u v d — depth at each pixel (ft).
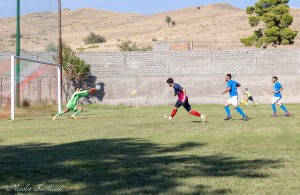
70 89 149.89
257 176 27.09
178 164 31.30
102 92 150.10
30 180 26.05
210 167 30.14
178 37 317.01
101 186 24.35
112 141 46.96
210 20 399.24
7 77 140.36
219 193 22.75
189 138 48.37
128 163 31.89
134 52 149.79
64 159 34.19
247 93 134.21
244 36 291.99
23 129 64.49
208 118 79.77
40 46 340.18
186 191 23.04
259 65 146.10
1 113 103.55
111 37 391.45
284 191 23.26
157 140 47.14
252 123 67.00
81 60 148.05
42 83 148.05
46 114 105.29
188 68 148.56
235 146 41.55
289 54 144.77
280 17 224.12
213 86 147.54
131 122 73.61
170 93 148.46
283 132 53.26
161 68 149.28
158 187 23.97
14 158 35.04
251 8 234.38
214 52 147.64
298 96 143.95
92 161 32.89
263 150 38.81
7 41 353.92
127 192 22.88
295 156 35.17
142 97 148.97
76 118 85.35
